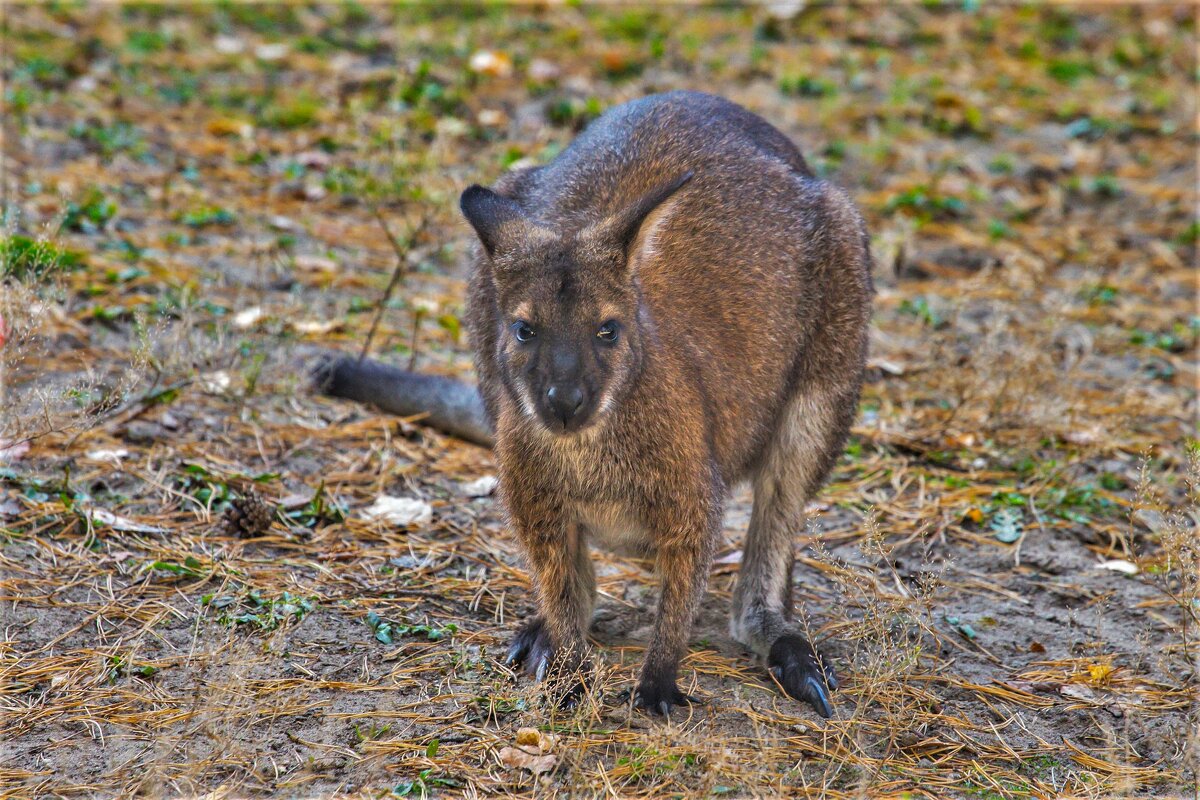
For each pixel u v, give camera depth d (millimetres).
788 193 9562
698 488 8047
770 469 9523
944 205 16734
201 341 11727
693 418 8062
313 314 12812
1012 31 22531
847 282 9578
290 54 19922
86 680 7895
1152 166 18391
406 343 12930
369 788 7090
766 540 9398
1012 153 18531
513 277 7758
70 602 8625
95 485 9906
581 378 7465
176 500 9945
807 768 7547
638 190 9148
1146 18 23281
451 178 13172
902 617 9203
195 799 6902
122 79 18250
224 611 8672
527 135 17578
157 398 10812
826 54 21000
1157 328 14367
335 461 10852
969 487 11141
